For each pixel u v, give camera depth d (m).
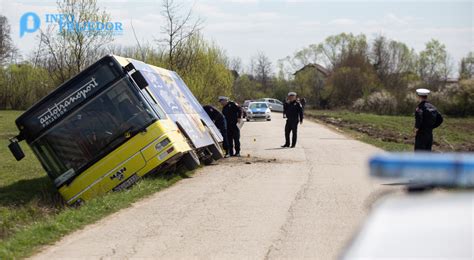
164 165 13.70
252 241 7.74
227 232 8.29
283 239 7.80
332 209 9.80
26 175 17.75
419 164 1.85
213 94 34.19
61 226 8.60
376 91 73.12
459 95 58.53
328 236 7.91
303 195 11.25
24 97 56.06
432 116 13.07
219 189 12.26
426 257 1.63
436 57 92.56
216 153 17.89
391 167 1.87
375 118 54.62
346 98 80.19
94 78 13.71
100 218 9.48
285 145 23.05
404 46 88.06
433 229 1.73
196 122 17.23
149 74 15.81
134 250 7.41
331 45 95.44
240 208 10.07
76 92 13.73
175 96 17.14
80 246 7.68
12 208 12.34
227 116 19.75
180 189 12.42
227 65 37.78
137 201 11.05
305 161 17.56
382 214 1.84
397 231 1.74
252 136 29.80
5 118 44.69
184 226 8.75
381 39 87.25
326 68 95.69
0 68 55.91
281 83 93.38
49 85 36.72
